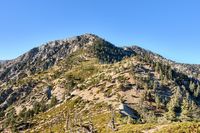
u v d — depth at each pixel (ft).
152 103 555.28
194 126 172.35
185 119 456.04
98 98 614.34
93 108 563.07
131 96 585.63
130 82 654.94
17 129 637.30
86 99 642.22
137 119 437.17
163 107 538.47
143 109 501.15
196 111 500.74
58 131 476.13
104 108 534.37
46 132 513.86
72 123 461.37
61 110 651.66
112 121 372.17
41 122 636.07
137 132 228.02
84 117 513.45
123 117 439.22
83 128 414.62
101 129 380.99
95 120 453.99
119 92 605.31
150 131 224.12
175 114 487.20
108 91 634.43
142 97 565.12
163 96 604.90
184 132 169.68
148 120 429.38
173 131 175.83
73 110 604.08
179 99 586.86
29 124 649.20
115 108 504.02
